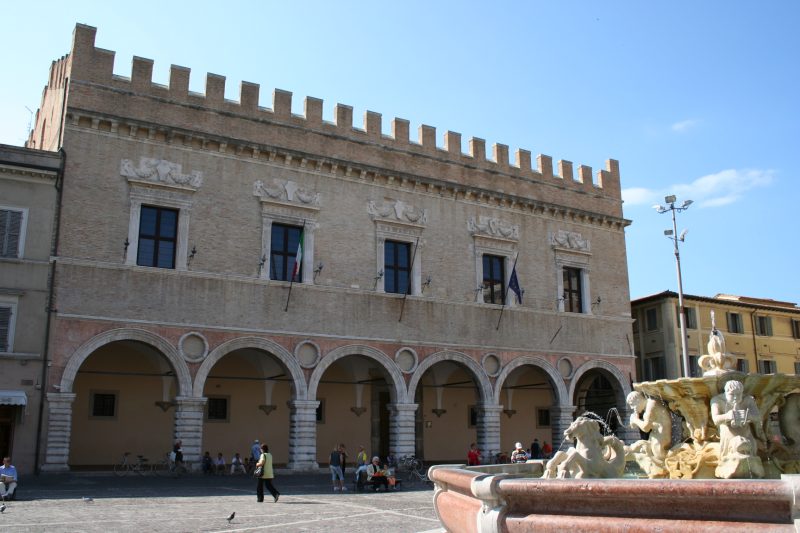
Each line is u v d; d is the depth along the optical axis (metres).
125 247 31.00
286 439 40.06
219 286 32.75
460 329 39.19
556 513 7.45
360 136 38.28
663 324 53.03
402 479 32.78
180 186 32.62
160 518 17.38
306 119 36.78
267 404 39.44
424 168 40.03
